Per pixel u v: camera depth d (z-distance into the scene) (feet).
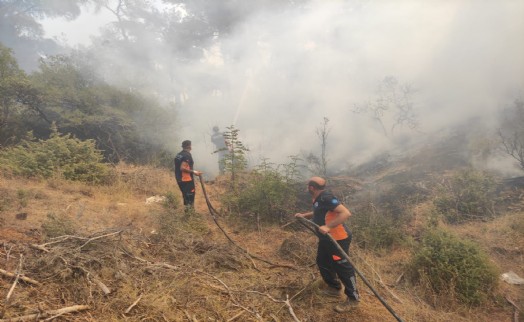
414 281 13.57
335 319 11.03
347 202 21.65
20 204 15.56
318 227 11.21
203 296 10.78
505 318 11.60
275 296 11.66
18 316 8.25
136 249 12.86
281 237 17.47
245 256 14.47
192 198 19.44
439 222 17.58
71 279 10.25
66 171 22.39
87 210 17.24
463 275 12.66
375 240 16.38
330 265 11.75
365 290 12.85
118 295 9.93
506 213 18.04
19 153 23.29
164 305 9.82
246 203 19.93
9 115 32.40
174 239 14.38
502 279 13.52
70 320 8.66
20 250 11.14
